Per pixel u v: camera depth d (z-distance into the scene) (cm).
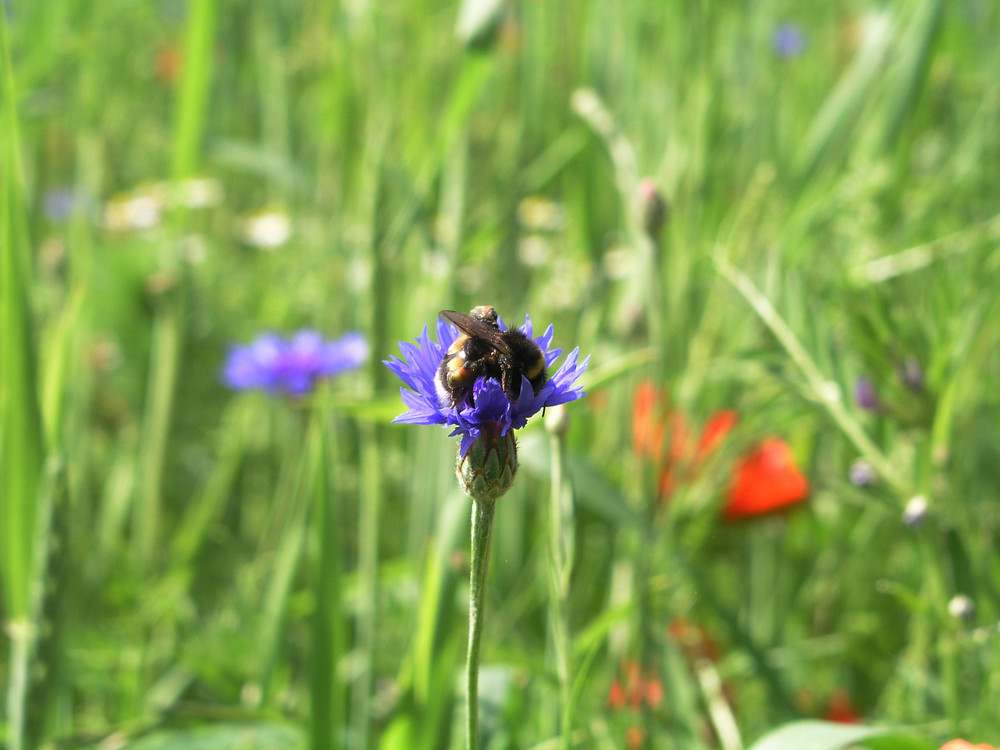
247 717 59
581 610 76
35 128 80
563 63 93
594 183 80
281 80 94
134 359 104
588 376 58
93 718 71
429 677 58
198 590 90
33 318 56
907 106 68
